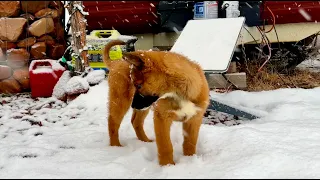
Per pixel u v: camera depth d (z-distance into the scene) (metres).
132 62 1.14
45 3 2.62
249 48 2.74
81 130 1.67
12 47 2.52
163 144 1.21
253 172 1.09
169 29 2.74
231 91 2.22
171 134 1.53
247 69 2.46
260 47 2.56
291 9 2.61
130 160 1.25
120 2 2.80
